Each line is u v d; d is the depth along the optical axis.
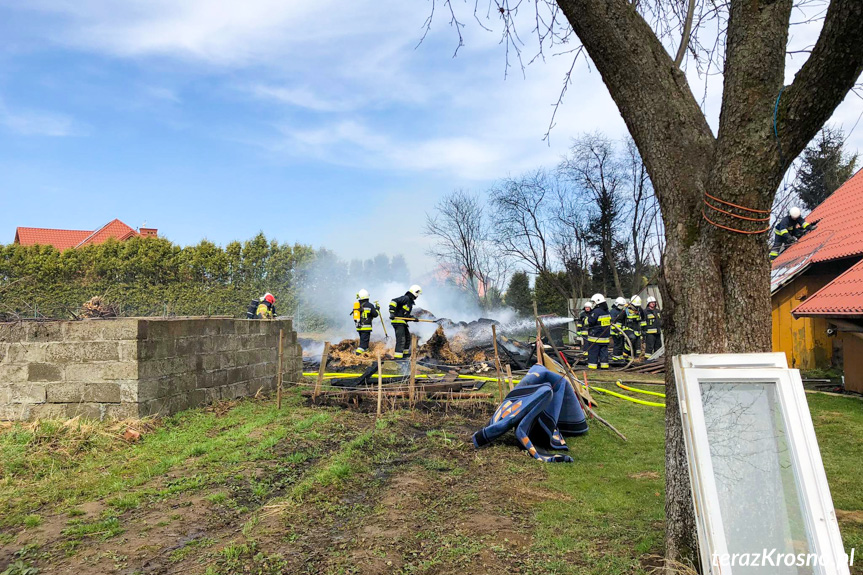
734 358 3.14
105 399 7.85
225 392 10.03
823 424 8.08
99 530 4.38
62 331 8.00
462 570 3.68
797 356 14.07
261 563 3.76
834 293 10.96
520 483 5.63
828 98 3.02
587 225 36.59
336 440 7.32
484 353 16.62
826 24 2.88
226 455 6.43
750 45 3.26
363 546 4.05
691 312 3.45
